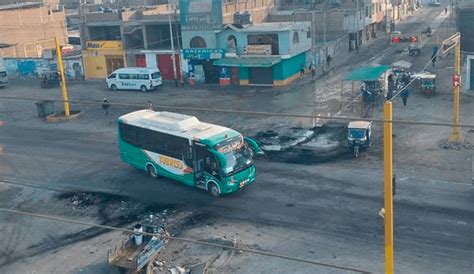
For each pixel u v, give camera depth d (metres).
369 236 20.67
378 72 38.81
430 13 97.94
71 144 35.22
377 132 33.09
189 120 27.20
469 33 42.06
